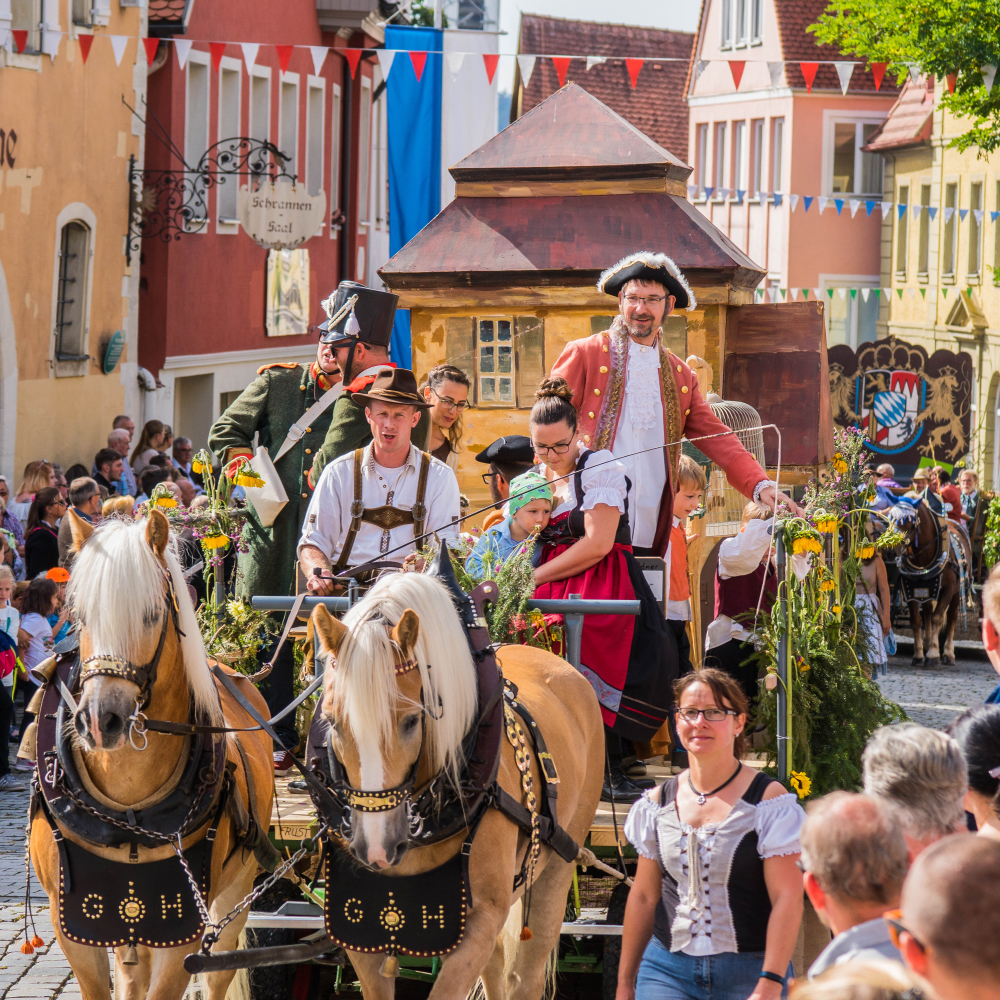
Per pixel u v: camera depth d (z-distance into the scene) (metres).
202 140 29.58
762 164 53.09
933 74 26.08
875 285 51.94
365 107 39.84
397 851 5.47
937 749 4.64
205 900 6.34
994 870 3.01
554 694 7.20
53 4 23.53
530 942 7.06
